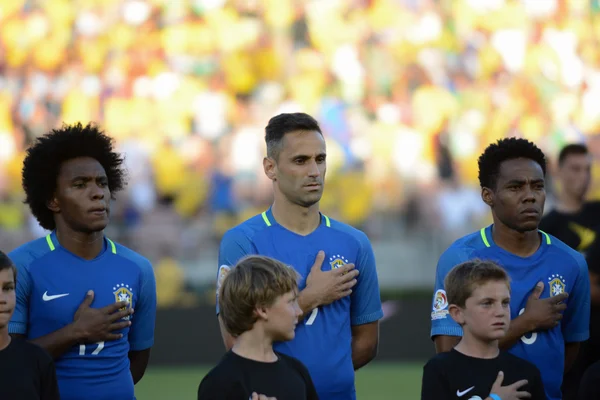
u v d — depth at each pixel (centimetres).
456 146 2366
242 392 596
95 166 695
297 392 613
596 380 666
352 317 737
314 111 2394
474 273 656
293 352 687
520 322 706
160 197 2186
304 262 709
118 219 2039
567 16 2628
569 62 2575
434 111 2406
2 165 2253
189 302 1867
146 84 2427
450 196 2219
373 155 2303
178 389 1462
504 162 726
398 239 1991
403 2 2580
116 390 689
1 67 2455
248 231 720
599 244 902
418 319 1725
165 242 1966
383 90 2458
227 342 682
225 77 2462
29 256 695
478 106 2453
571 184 1077
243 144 2278
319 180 699
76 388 673
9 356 618
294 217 716
